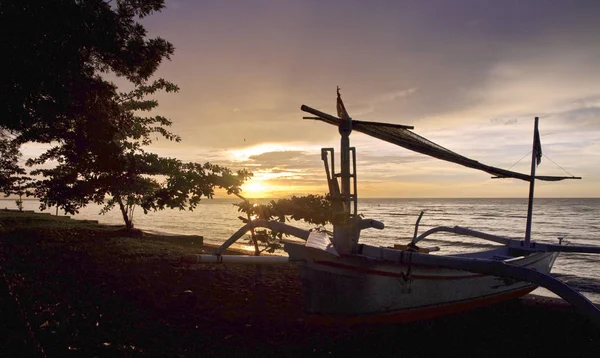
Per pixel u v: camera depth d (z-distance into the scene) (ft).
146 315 21.59
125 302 23.58
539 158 32.71
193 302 24.45
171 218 204.74
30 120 20.63
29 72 17.47
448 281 25.62
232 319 22.29
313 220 22.79
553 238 119.96
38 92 19.51
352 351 18.30
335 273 21.57
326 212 22.34
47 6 17.66
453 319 24.93
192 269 34.30
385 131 23.89
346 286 21.80
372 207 390.83
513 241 35.09
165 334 18.76
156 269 33.17
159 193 29.35
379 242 105.09
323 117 22.22
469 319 25.14
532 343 20.94
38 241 43.39
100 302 22.90
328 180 22.98
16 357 13.44
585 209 321.73
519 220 198.80
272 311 24.17
